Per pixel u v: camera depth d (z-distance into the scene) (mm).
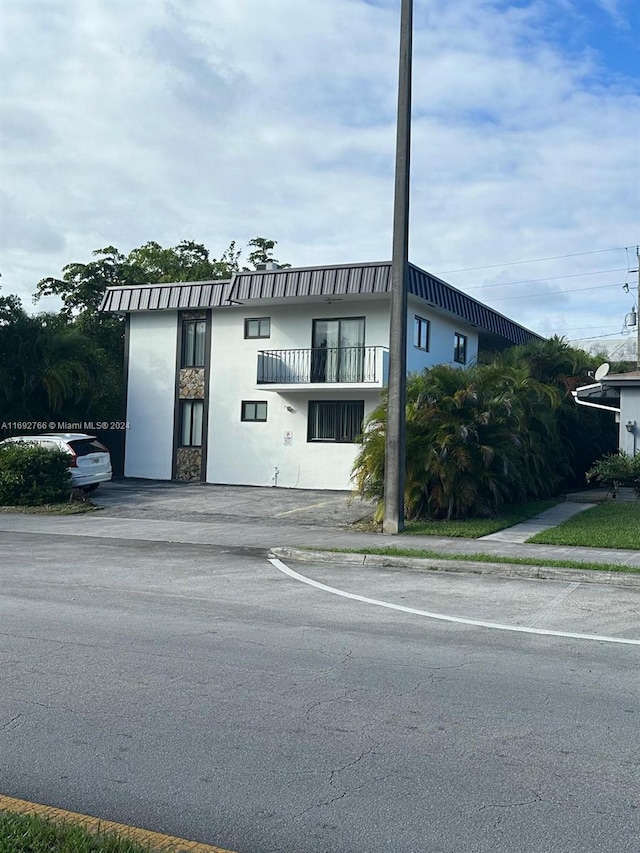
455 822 4297
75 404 30375
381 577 11992
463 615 9320
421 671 7027
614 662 7355
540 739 5473
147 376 31188
